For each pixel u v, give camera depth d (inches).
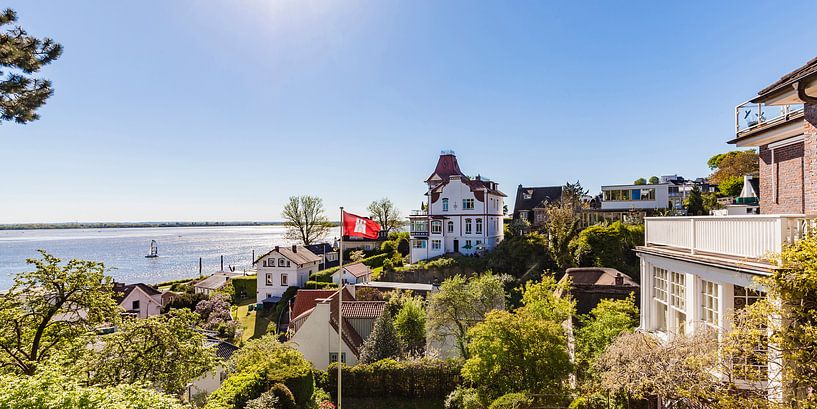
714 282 296.5
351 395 758.5
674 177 2810.0
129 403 295.3
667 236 378.3
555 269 1508.4
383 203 3051.2
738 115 418.6
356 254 2368.4
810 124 290.4
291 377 633.0
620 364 335.3
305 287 1760.6
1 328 423.5
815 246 207.2
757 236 251.0
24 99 374.9
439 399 733.3
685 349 293.3
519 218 2332.7
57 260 460.4
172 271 3213.6
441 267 1729.8
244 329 1411.2
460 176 1991.9
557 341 505.0
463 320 879.1
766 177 428.8
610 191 1921.8
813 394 211.2
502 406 462.0
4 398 280.2
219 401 512.1
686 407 305.7
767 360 231.1
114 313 497.7
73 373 402.3
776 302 229.0
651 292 415.2
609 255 1416.1
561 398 462.9
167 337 458.6
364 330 1016.9
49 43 381.4
